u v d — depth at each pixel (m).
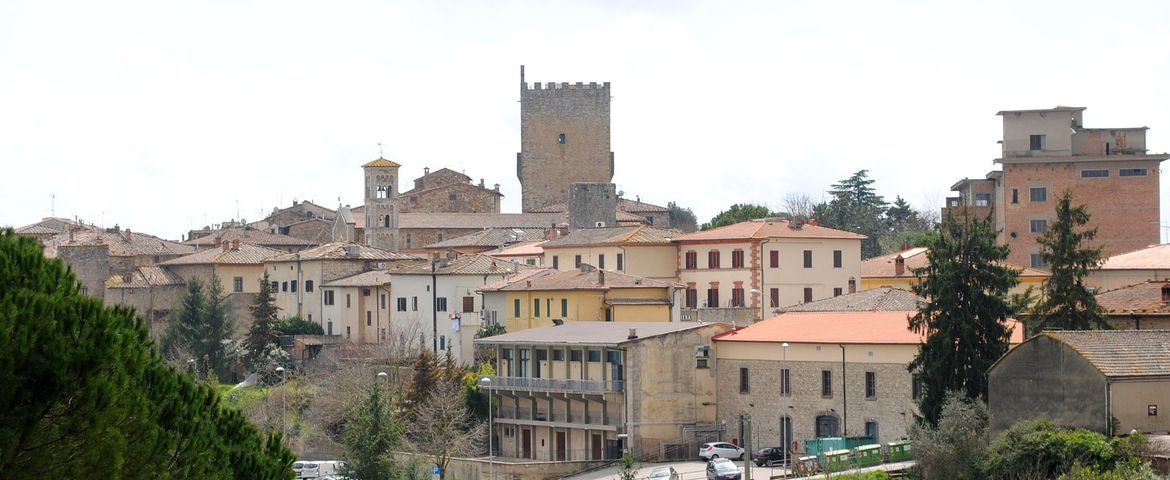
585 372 129.25
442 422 126.81
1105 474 77.19
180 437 44.09
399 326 169.50
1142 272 134.50
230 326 185.50
